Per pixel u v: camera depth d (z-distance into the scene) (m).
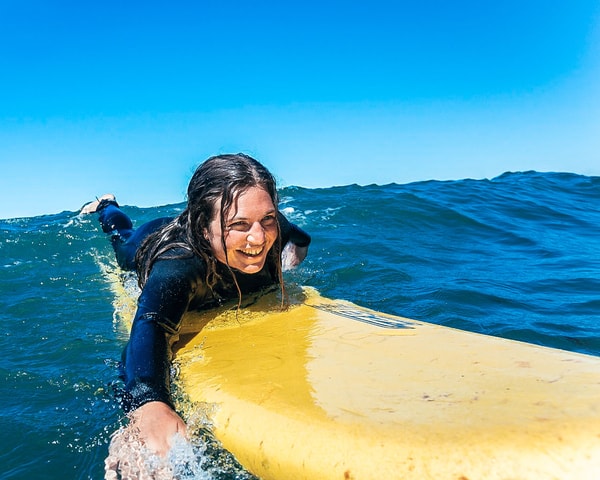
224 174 2.38
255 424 1.68
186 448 1.75
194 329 2.63
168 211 8.24
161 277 2.43
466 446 1.28
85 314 3.54
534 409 1.36
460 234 5.95
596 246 5.46
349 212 6.71
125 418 2.16
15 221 7.20
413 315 3.24
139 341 2.19
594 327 3.06
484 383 1.61
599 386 1.44
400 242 5.40
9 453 2.01
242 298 2.95
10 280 4.41
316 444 1.49
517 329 3.01
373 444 1.40
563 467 1.16
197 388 2.02
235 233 2.41
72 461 1.94
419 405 1.53
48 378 2.61
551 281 4.04
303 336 2.39
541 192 9.01
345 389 1.75
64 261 5.02
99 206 5.85
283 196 8.18
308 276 4.05
